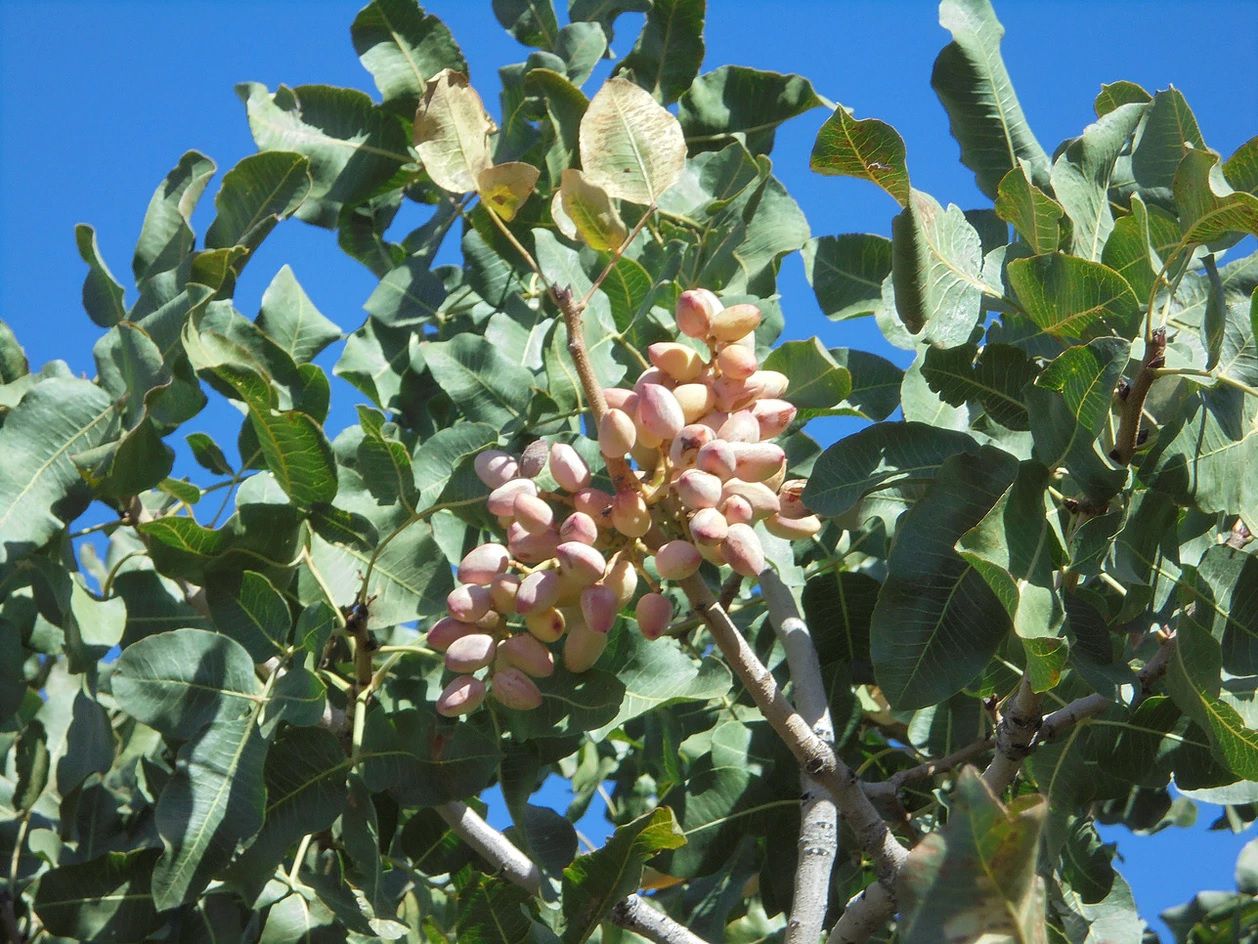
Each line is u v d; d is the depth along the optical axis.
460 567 1.04
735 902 1.20
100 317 1.21
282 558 1.15
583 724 1.08
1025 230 1.07
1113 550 1.03
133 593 1.16
